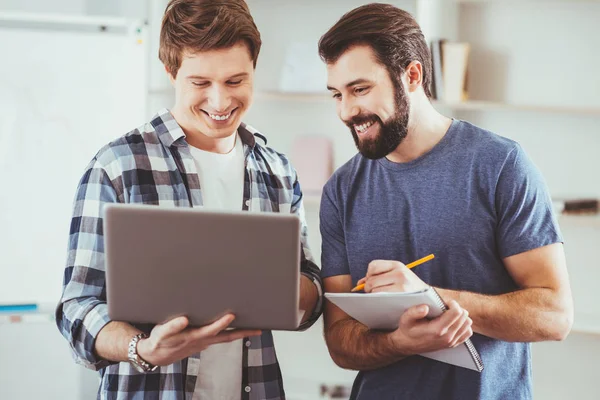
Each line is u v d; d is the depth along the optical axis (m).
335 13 3.47
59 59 2.86
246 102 1.74
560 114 3.29
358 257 1.78
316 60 3.34
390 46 1.65
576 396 3.35
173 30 1.68
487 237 1.68
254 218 1.39
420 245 1.71
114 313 1.45
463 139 1.73
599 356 3.31
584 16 3.23
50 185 2.86
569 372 3.36
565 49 3.26
